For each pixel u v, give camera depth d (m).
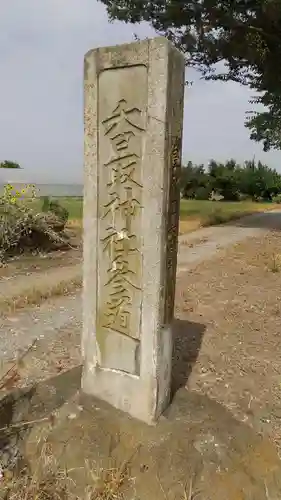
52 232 10.47
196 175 38.88
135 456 2.63
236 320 5.45
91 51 2.88
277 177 41.97
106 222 3.03
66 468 2.52
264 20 12.34
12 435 2.79
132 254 2.93
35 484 2.32
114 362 3.14
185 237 13.68
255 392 3.56
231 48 13.61
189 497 2.34
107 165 2.96
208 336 4.88
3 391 3.44
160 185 2.70
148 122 2.68
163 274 2.83
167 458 2.63
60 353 4.32
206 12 12.58
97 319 3.18
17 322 5.29
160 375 2.97
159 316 2.86
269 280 7.59
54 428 2.89
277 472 2.59
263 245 11.69
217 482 2.48
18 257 9.53
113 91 2.83
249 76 15.06
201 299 6.45
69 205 17.72
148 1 12.78
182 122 2.83
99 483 2.38
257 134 17.28
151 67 2.61
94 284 3.15
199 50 14.12
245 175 40.38
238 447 2.79
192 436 2.85
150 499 2.34
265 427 3.04
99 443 2.74
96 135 2.96
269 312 5.74
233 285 7.29
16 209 9.96
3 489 2.29
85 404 3.19
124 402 3.08
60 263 9.25
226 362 4.16
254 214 24.20
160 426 2.95
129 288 2.98
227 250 11.03
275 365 4.09
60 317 5.53
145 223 2.80
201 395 3.45
